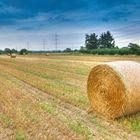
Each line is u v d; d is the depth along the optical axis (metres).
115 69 9.77
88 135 7.83
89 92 10.97
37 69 28.09
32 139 7.55
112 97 9.85
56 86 16.33
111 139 7.60
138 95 9.58
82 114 10.20
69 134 7.90
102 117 9.90
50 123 8.94
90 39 125.19
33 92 14.66
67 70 26.64
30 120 9.23
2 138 7.71
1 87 16.30
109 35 125.31
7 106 11.27
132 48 71.00
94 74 10.70
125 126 8.73
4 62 42.09
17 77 21.19
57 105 11.59
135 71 9.87
